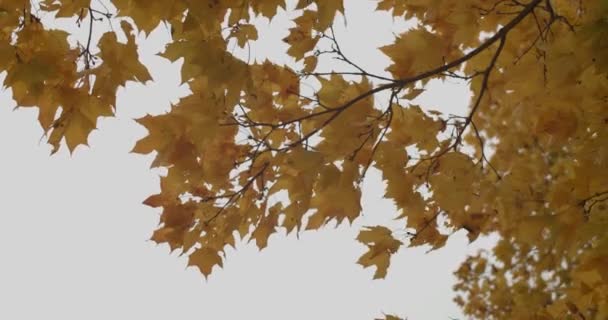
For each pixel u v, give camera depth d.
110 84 3.11
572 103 3.26
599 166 3.20
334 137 3.34
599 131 3.24
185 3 3.03
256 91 3.47
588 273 3.40
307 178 3.30
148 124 3.24
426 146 3.53
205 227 3.46
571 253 3.29
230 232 3.46
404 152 3.44
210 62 3.11
